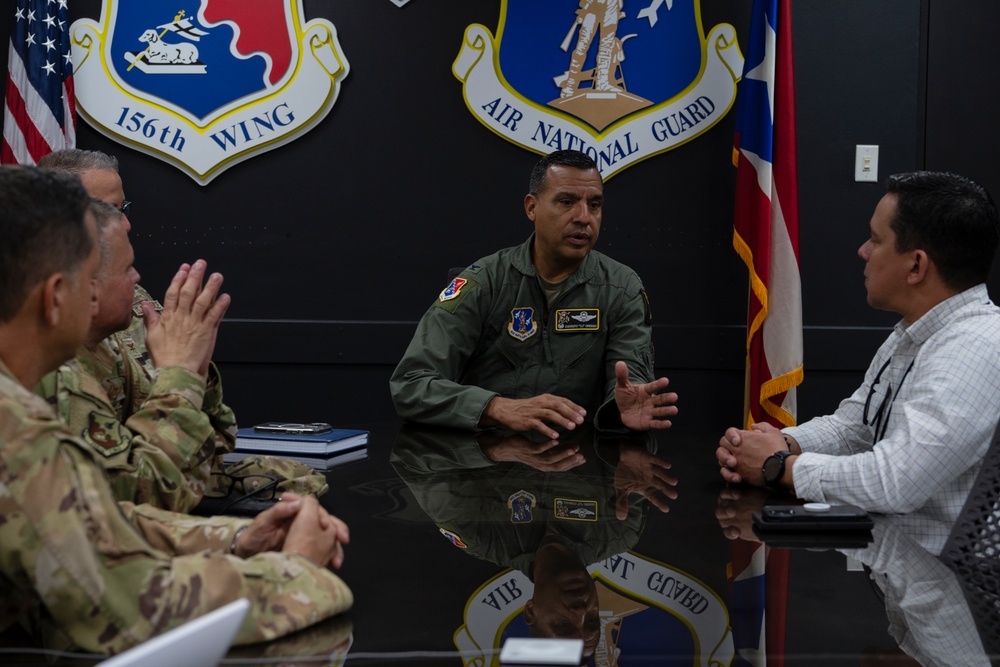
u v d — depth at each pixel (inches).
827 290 148.5
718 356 148.0
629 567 47.9
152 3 147.1
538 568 47.8
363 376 151.4
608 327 104.4
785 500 62.7
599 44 146.0
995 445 54.2
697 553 50.4
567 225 100.2
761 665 35.2
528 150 148.2
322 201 149.7
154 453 52.4
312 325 150.2
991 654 36.4
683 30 145.3
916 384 61.0
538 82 147.0
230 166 148.9
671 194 147.7
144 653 25.0
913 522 57.4
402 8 147.0
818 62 146.7
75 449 37.0
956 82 146.7
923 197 63.8
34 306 39.0
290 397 151.8
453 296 102.3
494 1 146.4
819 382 149.2
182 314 58.3
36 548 35.1
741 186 138.3
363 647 37.0
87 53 147.3
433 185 149.3
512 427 89.7
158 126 147.9
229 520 47.3
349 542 52.6
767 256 136.2
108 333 57.5
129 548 37.1
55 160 89.3
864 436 73.3
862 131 147.1
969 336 60.1
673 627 39.3
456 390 93.5
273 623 38.0
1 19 147.3
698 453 80.1
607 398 100.5
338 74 147.6
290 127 147.7
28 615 39.1
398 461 76.7
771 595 43.7
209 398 62.6
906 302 65.7
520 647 36.6
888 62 146.4
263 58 147.3
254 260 150.3
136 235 149.9
